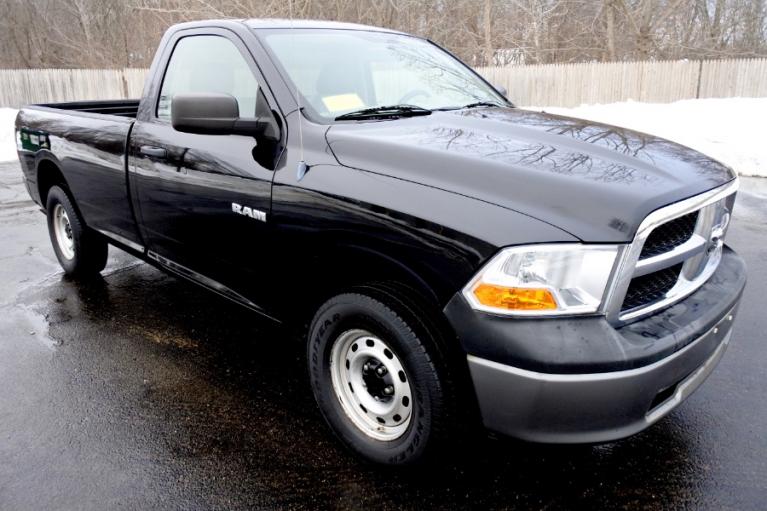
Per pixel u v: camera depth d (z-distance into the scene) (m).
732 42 23.73
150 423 3.05
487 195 2.33
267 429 3.00
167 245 3.74
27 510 2.46
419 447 2.46
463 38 24.30
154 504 2.49
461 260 2.24
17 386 3.38
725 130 11.92
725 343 2.77
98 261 4.93
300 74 3.20
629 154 2.70
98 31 30.08
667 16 21.83
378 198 2.51
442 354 2.33
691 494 2.55
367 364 2.66
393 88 3.63
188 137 3.41
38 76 20.05
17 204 7.63
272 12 18.94
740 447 2.85
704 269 2.70
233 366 3.62
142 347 3.84
